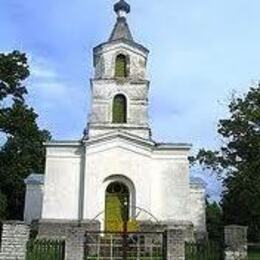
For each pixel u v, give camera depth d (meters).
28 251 25.30
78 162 40.44
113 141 40.16
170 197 39.88
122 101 42.69
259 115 43.25
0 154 55.91
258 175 42.00
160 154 40.72
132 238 30.89
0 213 49.47
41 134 59.16
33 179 50.62
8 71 52.19
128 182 39.75
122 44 43.53
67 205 39.56
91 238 30.06
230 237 25.19
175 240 25.14
